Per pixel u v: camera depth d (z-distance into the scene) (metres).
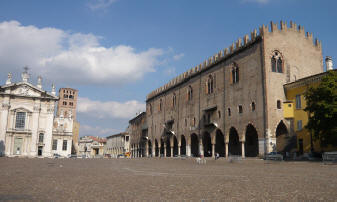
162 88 95.44
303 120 47.62
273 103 49.78
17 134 85.06
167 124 88.38
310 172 21.95
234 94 58.19
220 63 63.97
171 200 10.04
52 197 10.53
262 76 50.84
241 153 60.00
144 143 108.56
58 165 34.69
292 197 10.47
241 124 55.28
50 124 89.44
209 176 19.34
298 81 48.62
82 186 13.64
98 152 182.50
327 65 57.22
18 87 87.50
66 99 154.25
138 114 123.31
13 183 14.63
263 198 10.33
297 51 54.25
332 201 9.67
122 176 19.25
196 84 73.69
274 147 48.34
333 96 36.62
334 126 36.12
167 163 45.81
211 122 64.00
